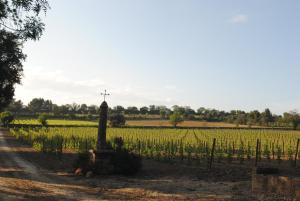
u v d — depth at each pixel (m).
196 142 51.28
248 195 15.98
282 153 40.72
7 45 22.52
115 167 23.61
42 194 16.72
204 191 17.55
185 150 40.19
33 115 164.00
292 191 15.01
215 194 16.69
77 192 17.55
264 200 14.83
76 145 47.84
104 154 23.80
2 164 29.52
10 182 19.86
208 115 175.88
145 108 199.88
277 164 31.25
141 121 144.62
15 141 61.41
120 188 18.77
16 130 79.12
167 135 69.50
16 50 23.56
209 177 22.56
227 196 16.06
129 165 23.70
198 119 162.00
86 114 167.50
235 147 46.50
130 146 44.03
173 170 26.08
